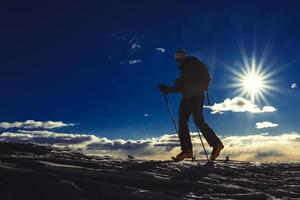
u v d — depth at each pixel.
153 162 8.70
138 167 7.79
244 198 6.61
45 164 6.80
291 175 9.06
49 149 9.56
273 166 10.09
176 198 6.09
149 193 6.08
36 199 5.75
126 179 6.71
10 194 5.80
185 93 9.42
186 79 9.35
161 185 6.77
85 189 6.14
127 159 9.30
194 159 9.67
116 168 7.51
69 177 6.34
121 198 6.00
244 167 9.44
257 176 8.59
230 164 9.75
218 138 9.48
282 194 7.23
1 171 6.29
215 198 6.38
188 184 6.91
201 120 9.40
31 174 6.28
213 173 8.30
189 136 9.55
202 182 7.12
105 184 6.26
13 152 8.73
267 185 7.79
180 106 9.58
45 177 6.23
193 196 6.34
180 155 9.47
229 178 7.96
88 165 7.43
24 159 7.40
